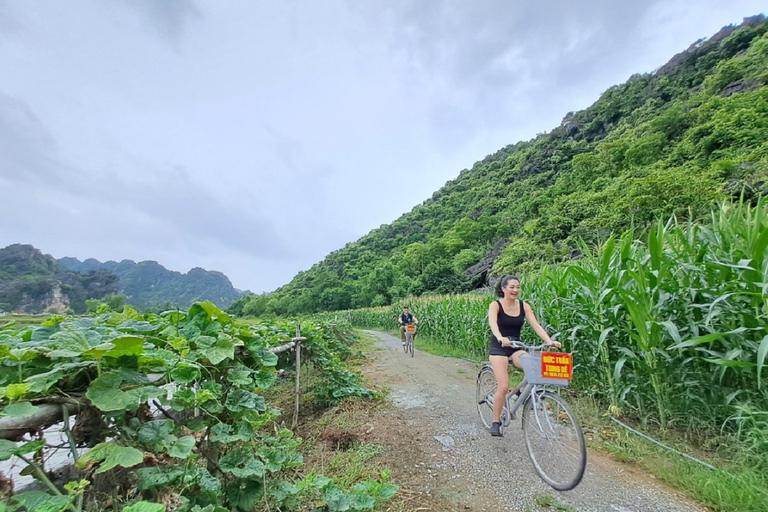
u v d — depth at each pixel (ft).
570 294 16.61
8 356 4.16
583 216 104.17
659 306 11.62
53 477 4.14
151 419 5.55
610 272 13.89
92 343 5.10
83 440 4.43
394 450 11.83
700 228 12.07
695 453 10.47
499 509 8.41
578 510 8.23
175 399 5.47
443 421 14.46
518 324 11.92
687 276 12.04
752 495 7.84
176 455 4.67
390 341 54.80
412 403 17.20
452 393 18.99
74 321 6.83
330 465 10.99
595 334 14.42
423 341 47.21
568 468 9.14
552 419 9.72
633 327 13.04
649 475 9.68
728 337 10.89
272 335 13.38
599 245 15.19
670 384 12.18
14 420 3.65
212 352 6.40
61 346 4.41
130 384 4.80
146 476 4.71
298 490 6.86
